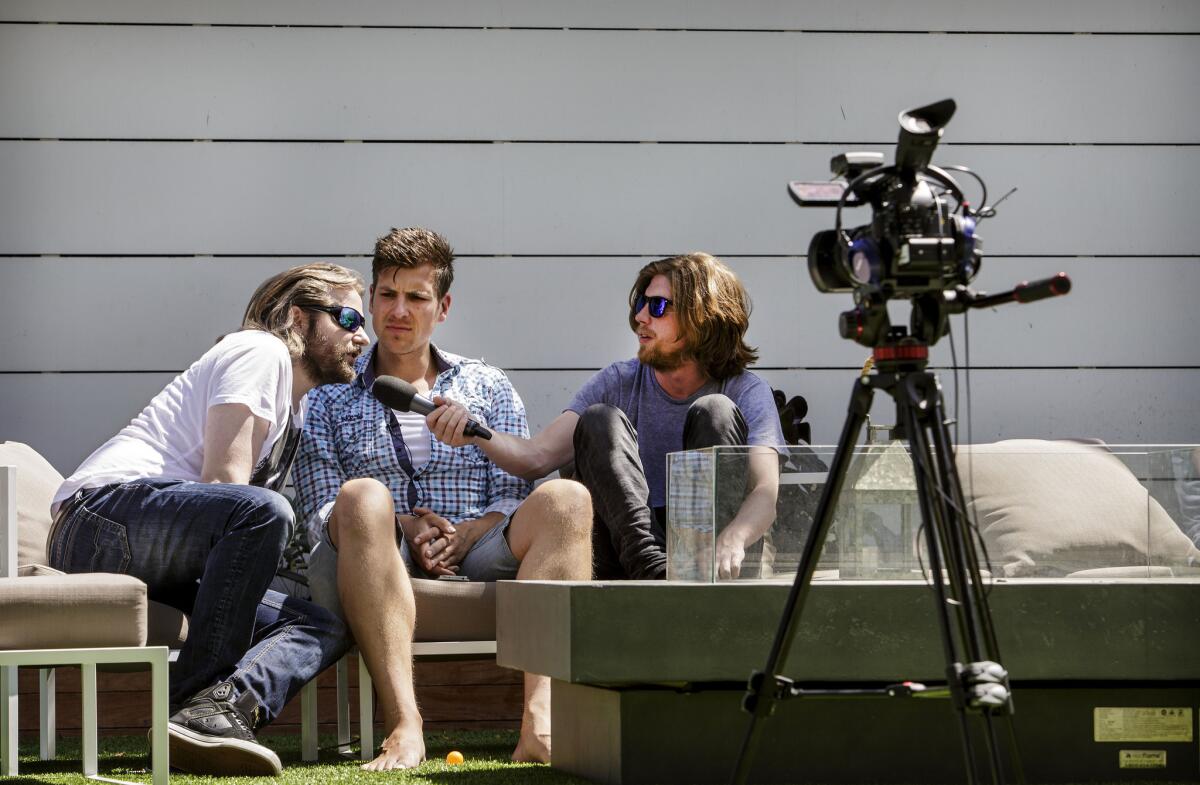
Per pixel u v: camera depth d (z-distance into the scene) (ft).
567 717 25.95
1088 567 23.68
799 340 40.98
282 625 27.07
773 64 41.34
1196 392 41.55
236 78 40.01
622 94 40.91
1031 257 41.52
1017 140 41.70
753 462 22.89
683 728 23.17
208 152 39.88
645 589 22.34
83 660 22.18
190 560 26.55
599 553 30.66
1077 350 41.42
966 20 41.81
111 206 39.55
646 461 32.71
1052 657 22.75
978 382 41.04
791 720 23.27
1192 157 42.06
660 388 33.27
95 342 39.34
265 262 39.91
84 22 39.68
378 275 33.86
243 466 28.12
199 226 39.75
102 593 22.36
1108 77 41.98
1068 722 23.68
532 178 40.63
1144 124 42.01
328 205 40.11
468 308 40.24
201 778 24.67
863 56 41.55
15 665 21.91
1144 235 41.81
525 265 40.50
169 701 25.57
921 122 17.69
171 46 39.88
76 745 33.71
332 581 28.91
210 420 28.32
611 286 40.73
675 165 41.01
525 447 32.76
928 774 23.39
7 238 39.17
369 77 40.32
